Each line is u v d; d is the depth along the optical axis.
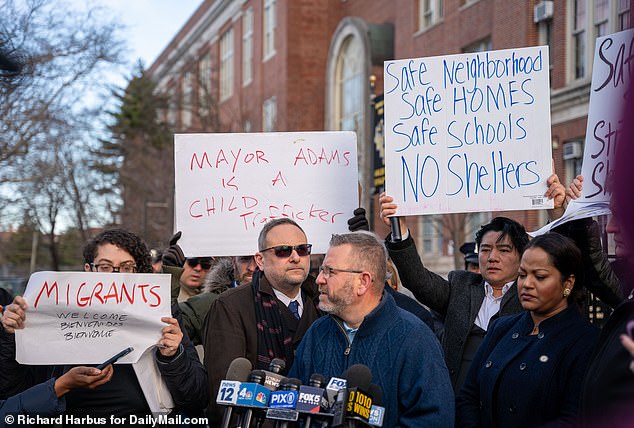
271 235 5.03
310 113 32.38
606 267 4.48
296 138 5.92
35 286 4.23
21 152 20.66
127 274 4.30
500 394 4.02
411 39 25.31
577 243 4.50
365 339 3.99
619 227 1.68
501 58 5.04
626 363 2.93
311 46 32.59
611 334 3.15
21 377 4.58
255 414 3.72
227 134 5.92
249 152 5.91
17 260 41.62
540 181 4.93
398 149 5.10
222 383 3.67
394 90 5.14
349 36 29.09
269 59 34.53
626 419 2.87
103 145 36.88
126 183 35.03
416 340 3.93
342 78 30.08
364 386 3.41
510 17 19.95
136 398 4.43
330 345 4.11
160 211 33.94
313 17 32.69
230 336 4.84
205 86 36.22
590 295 5.42
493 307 5.22
